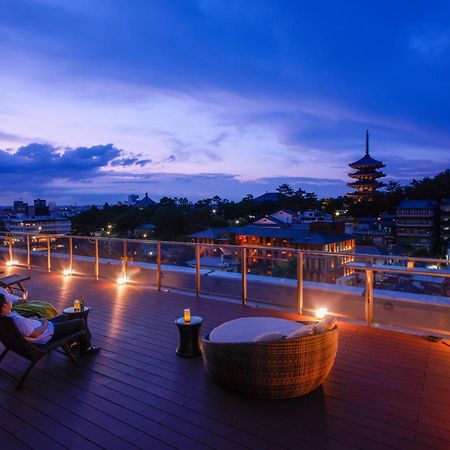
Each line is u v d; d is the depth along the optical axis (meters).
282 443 2.25
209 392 2.87
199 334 3.60
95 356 3.59
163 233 38.50
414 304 4.21
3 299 2.91
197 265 5.88
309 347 2.65
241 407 2.65
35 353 2.98
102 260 7.16
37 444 2.26
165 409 2.64
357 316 4.54
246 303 5.40
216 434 2.34
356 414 2.56
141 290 6.27
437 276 4.05
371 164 84.38
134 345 3.87
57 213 95.50
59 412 2.61
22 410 2.64
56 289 6.41
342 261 4.55
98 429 2.41
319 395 2.82
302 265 4.86
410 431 2.37
